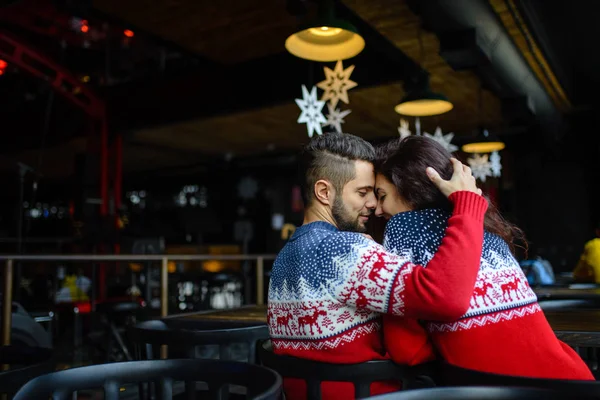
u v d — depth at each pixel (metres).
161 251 7.74
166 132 10.73
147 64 9.30
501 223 1.15
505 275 1.06
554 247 10.48
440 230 1.10
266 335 1.54
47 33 8.83
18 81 10.53
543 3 5.87
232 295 8.50
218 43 7.48
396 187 1.19
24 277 7.25
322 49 3.99
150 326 1.72
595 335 1.42
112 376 0.94
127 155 13.14
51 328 5.38
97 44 9.45
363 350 1.08
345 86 3.87
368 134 11.13
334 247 1.09
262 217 15.69
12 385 0.99
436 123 10.08
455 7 4.58
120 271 7.79
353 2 5.17
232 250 12.88
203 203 17.06
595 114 9.88
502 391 0.66
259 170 14.93
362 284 1.03
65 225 17.66
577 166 10.39
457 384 0.91
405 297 0.99
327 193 1.22
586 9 6.45
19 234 6.10
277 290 1.18
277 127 10.55
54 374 0.88
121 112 9.73
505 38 5.71
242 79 8.46
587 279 4.61
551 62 7.11
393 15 5.53
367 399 0.64
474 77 7.38
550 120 8.61
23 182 6.19
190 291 8.39
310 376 1.04
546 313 2.05
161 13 6.40
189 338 1.47
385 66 7.19
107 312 4.59
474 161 7.38
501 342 1.01
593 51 7.85
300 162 1.27
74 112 10.20
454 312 0.98
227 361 0.92
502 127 10.34
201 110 8.88
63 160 13.01
